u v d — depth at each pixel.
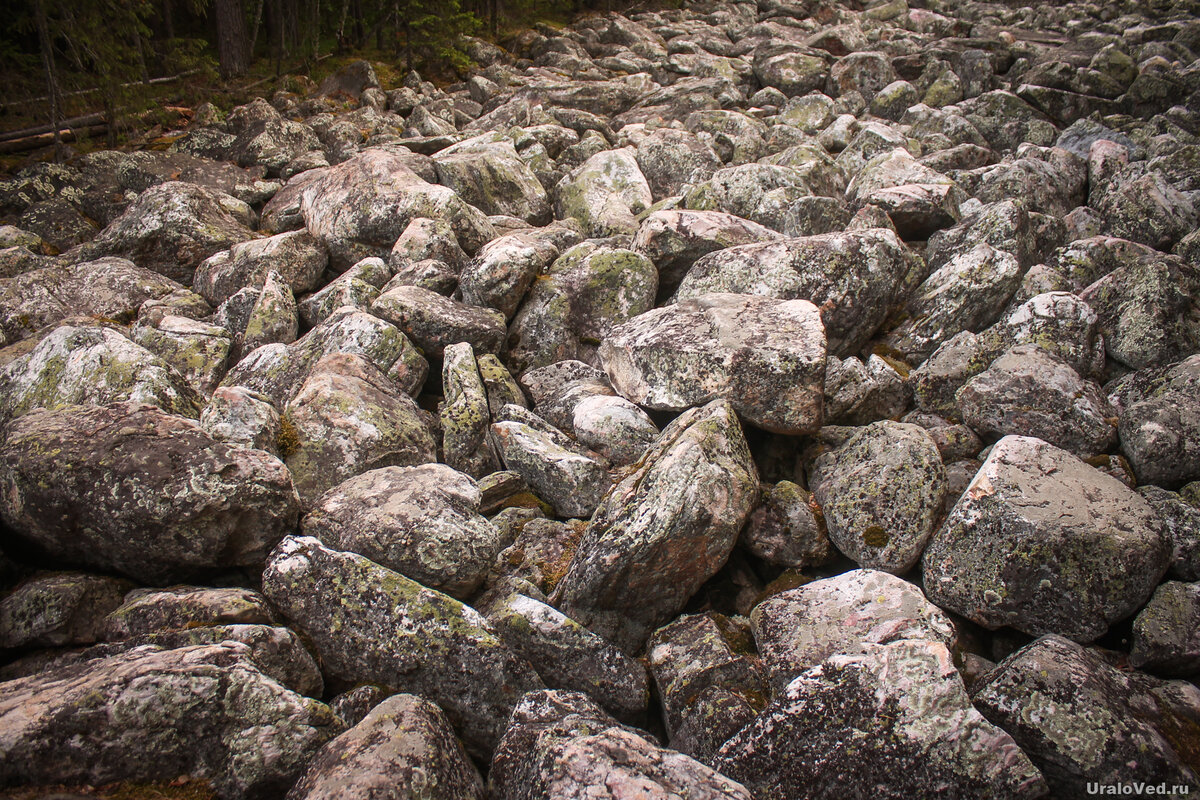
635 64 21.77
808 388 5.61
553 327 7.92
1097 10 24.98
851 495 5.07
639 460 5.44
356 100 18.14
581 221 11.53
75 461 4.33
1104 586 4.25
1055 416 5.77
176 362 7.21
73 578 4.33
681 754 3.30
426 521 4.67
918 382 6.59
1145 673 4.23
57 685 3.39
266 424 5.52
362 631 4.14
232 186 12.44
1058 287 7.41
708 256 7.83
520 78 20.62
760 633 4.58
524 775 3.40
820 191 11.45
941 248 8.48
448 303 7.50
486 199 11.48
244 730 3.48
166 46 18.80
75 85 15.16
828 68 19.56
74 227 11.12
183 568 4.53
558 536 5.41
